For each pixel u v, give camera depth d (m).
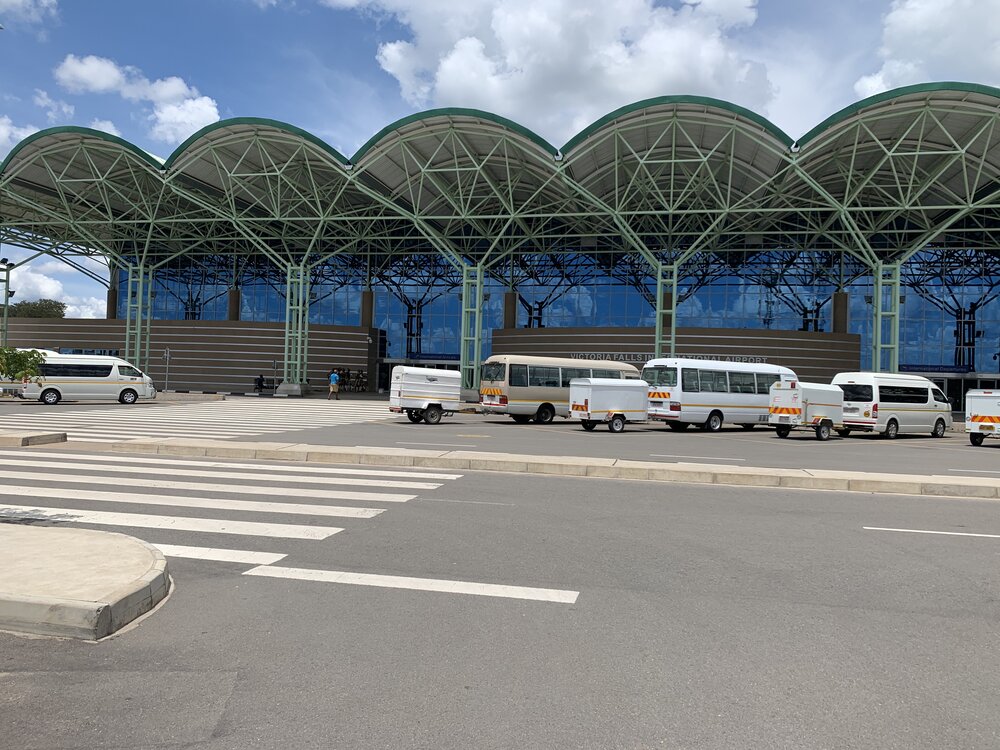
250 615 5.33
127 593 5.17
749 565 6.95
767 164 37.34
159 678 4.25
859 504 10.61
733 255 49.38
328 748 3.49
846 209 35.25
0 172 40.69
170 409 32.53
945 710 3.97
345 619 5.27
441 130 35.69
